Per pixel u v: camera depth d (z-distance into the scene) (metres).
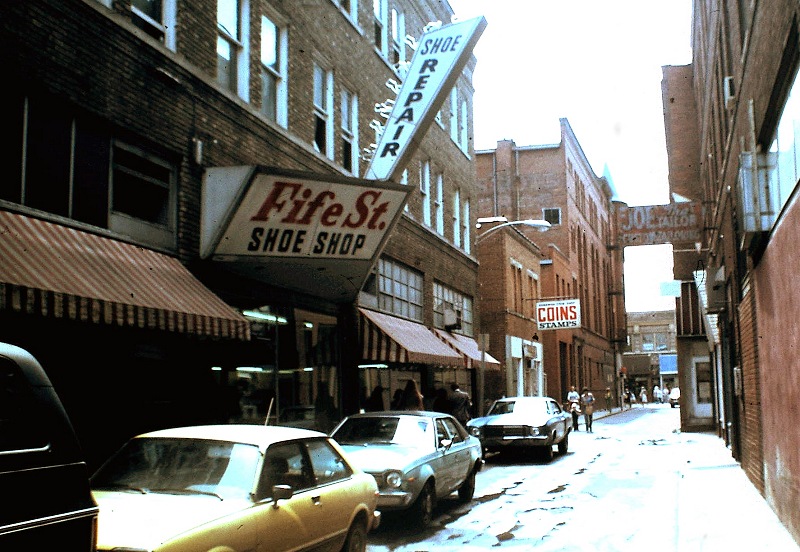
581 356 50.84
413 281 22.53
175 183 11.46
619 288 70.38
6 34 8.39
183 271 10.88
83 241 9.11
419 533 9.89
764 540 8.93
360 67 19.19
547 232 47.50
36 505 3.89
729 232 15.52
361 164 19.02
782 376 9.45
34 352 8.77
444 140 25.86
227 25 13.24
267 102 14.71
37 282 7.48
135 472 6.13
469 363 24.23
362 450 10.43
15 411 3.96
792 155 8.12
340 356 17.38
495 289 33.81
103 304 8.23
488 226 34.28
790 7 7.13
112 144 10.20
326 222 13.02
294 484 6.48
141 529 4.97
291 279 14.26
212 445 6.30
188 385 11.34
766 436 11.53
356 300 18.05
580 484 14.77
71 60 9.30
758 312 11.61
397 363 21.64
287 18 15.33
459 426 12.55
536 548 8.95
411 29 23.52
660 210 26.73
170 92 11.19
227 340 12.56
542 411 19.98
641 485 14.49
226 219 11.69
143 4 11.05
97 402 9.58
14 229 8.09
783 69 7.98
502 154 48.53
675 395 69.06
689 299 32.78
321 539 6.54
